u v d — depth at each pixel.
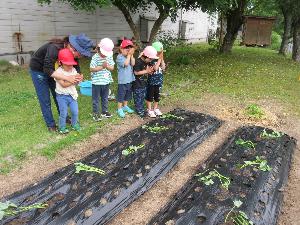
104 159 2.25
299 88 4.57
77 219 1.66
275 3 7.71
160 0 4.87
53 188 1.90
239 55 7.64
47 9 5.73
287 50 10.10
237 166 2.22
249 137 2.71
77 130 2.72
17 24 5.35
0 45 5.20
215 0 5.02
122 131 2.80
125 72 2.96
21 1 5.32
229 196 1.86
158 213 1.77
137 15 7.66
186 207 1.77
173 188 2.04
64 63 2.36
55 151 2.38
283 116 3.39
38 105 3.32
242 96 4.01
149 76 3.04
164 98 3.75
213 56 7.10
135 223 1.73
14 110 3.17
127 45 2.91
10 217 1.65
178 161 2.35
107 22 6.94
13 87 3.96
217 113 3.38
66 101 2.58
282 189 2.01
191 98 3.82
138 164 2.20
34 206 1.73
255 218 1.70
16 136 2.57
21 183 2.01
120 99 3.04
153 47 2.94
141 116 3.11
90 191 1.88
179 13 9.45
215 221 1.66
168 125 2.88
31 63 2.48
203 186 1.96
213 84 4.54
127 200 1.87
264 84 4.68
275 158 2.36
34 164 2.22
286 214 1.84
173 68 5.50
